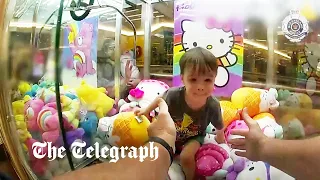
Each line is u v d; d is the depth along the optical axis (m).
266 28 0.91
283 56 0.91
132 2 0.99
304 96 0.91
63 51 0.95
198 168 0.88
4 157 1.03
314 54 0.91
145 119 0.89
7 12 1.00
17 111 0.97
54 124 0.93
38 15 1.00
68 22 0.97
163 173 0.85
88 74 0.97
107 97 0.94
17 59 0.97
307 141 0.87
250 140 0.88
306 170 0.86
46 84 0.95
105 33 0.99
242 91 0.89
